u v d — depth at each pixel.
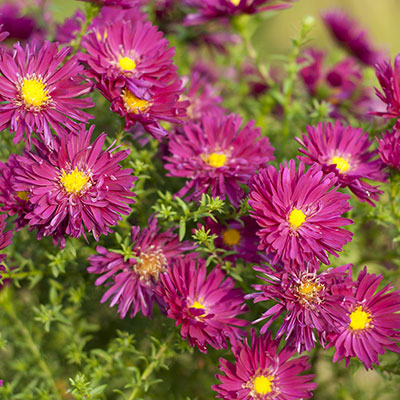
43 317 0.52
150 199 0.54
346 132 0.50
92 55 0.48
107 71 0.48
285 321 0.47
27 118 0.47
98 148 0.47
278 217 0.47
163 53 0.49
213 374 0.54
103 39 0.49
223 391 0.48
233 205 0.50
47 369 0.53
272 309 0.47
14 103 0.47
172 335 0.50
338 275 0.47
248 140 0.50
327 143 0.50
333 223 0.47
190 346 0.49
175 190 0.54
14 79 0.47
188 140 0.51
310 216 0.47
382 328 0.48
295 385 0.48
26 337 0.54
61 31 0.54
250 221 0.50
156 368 0.51
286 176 0.47
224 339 0.48
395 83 0.49
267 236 0.47
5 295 0.53
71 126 0.47
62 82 0.47
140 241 0.49
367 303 0.48
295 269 0.47
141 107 0.48
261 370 0.48
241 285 0.50
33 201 0.46
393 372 0.51
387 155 0.50
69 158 0.47
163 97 0.49
